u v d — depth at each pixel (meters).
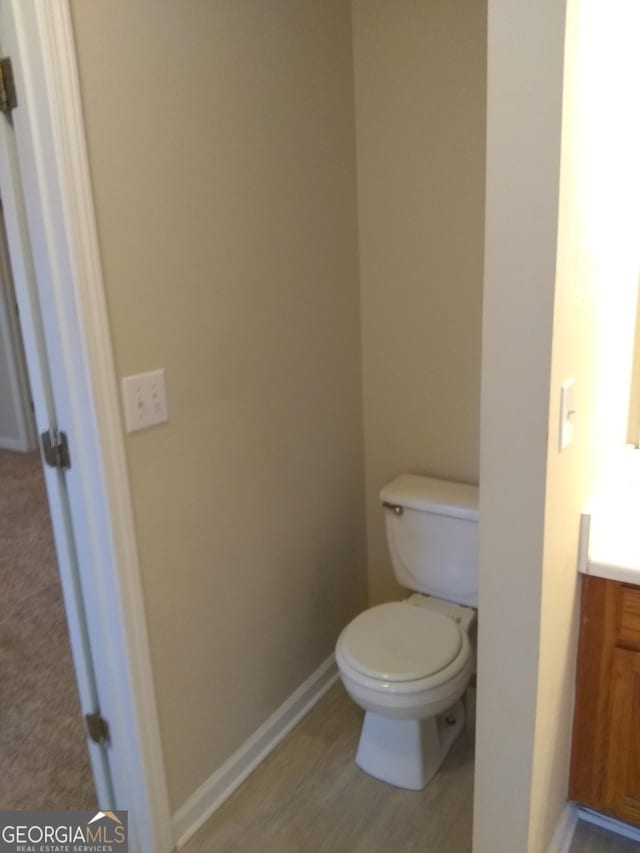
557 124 1.11
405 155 2.14
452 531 2.12
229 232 1.77
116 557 1.57
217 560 1.87
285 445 2.07
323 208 2.10
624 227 1.63
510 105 1.14
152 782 1.73
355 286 2.30
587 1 1.15
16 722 2.35
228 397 1.83
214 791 1.95
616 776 1.66
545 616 1.37
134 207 1.51
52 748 2.22
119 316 1.51
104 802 1.83
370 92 2.15
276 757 2.14
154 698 1.71
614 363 1.71
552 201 1.15
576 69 1.14
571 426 1.36
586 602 1.59
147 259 1.56
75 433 1.51
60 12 1.31
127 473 1.57
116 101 1.45
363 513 2.52
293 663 2.25
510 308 1.22
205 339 1.74
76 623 1.69
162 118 1.55
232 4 1.70
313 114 2.01
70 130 1.35
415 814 1.91
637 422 1.92
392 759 2.00
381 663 1.87
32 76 1.32
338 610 2.45
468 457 2.27
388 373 2.35
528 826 1.49
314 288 2.11
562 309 1.23
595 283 1.43
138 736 1.69
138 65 1.48
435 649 1.92
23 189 1.41
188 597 1.79
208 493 1.81
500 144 1.16
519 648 1.38
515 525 1.32
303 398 2.12
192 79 1.61
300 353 2.08
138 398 1.57
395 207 2.20
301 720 2.29
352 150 2.20
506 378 1.26
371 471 2.48
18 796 2.02
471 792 1.97
